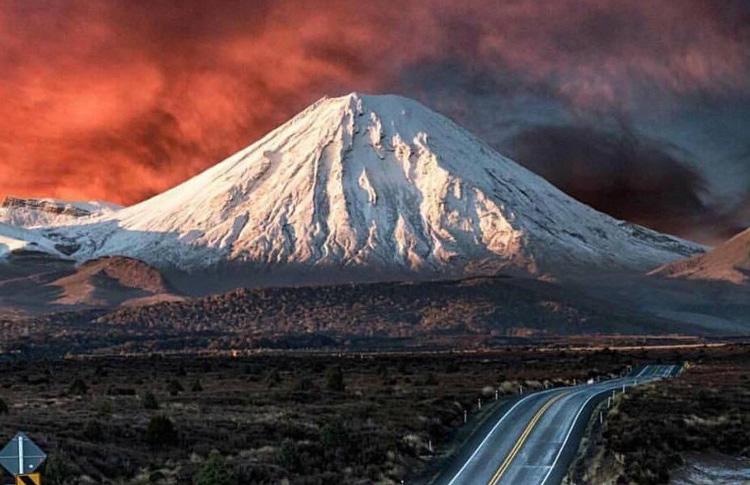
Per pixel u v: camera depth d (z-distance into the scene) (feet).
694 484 166.50
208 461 145.59
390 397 282.56
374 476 165.89
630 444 195.00
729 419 229.25
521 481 166.20
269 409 244.22
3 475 125.59
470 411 252.42
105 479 143.23
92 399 260.42
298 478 157.58
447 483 165.48
